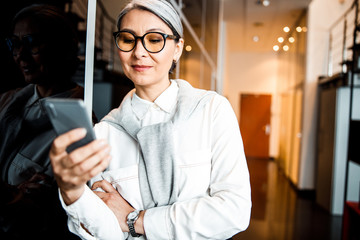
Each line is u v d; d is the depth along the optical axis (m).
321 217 4.15
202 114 0.83
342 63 4.17
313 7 5.28
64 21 0.91
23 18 0.81
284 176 7.22
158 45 0.76
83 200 0.68
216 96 0.87
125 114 0.84
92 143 0.53
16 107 0.80
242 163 0.80
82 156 0.53
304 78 5.38
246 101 10.31
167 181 0.78
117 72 1.38
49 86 0.88
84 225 0.72
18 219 0.80
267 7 5.82
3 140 0.77
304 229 3.63
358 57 3.73
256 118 10.28
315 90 5.30
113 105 1.33
